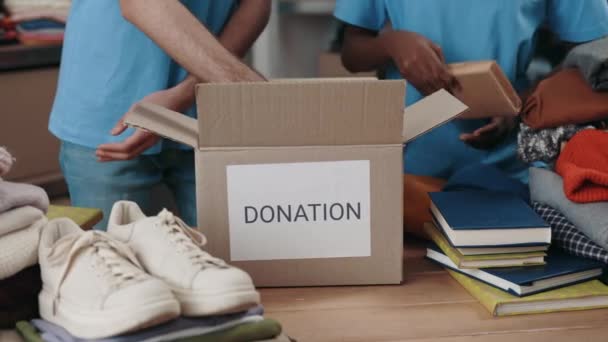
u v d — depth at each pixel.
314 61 3.73
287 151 1.10
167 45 1.36
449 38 1.68
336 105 1.08
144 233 0.97
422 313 1.06
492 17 1.64
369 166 1.11
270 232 1.12
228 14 1.59
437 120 1.14
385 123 1.09
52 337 0.89
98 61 1.54
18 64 3.04
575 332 1.01
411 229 1.39
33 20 3.11
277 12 3.46
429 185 1.38
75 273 0.90
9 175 3.12
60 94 1.62
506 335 1.00
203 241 1.00
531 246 1.12
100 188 1.61
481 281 1.13
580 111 1.30
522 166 1.72
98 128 1.56
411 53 1.52
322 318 1.05
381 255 1.14
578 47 1.39
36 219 1.00
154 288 0.83
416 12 1.68
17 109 3.12
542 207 1.25
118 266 0.89
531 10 1.66
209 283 0.86
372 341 0.98
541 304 1.07
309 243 1.13
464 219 1.15
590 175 1.14
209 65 1.34
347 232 1.13
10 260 0.94
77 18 1.57
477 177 1.37
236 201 1.11
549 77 1.45
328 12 3.39
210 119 1.08
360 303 1.09
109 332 0.82
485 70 1.37
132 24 1.49
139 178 1.61
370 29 1.78
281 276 1.14
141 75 1.54
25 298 0.97
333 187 1.11
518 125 1.66
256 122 1.08
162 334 0.84
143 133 1.43
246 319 0.89
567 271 1.10
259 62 3.66
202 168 1.10
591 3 1.67
